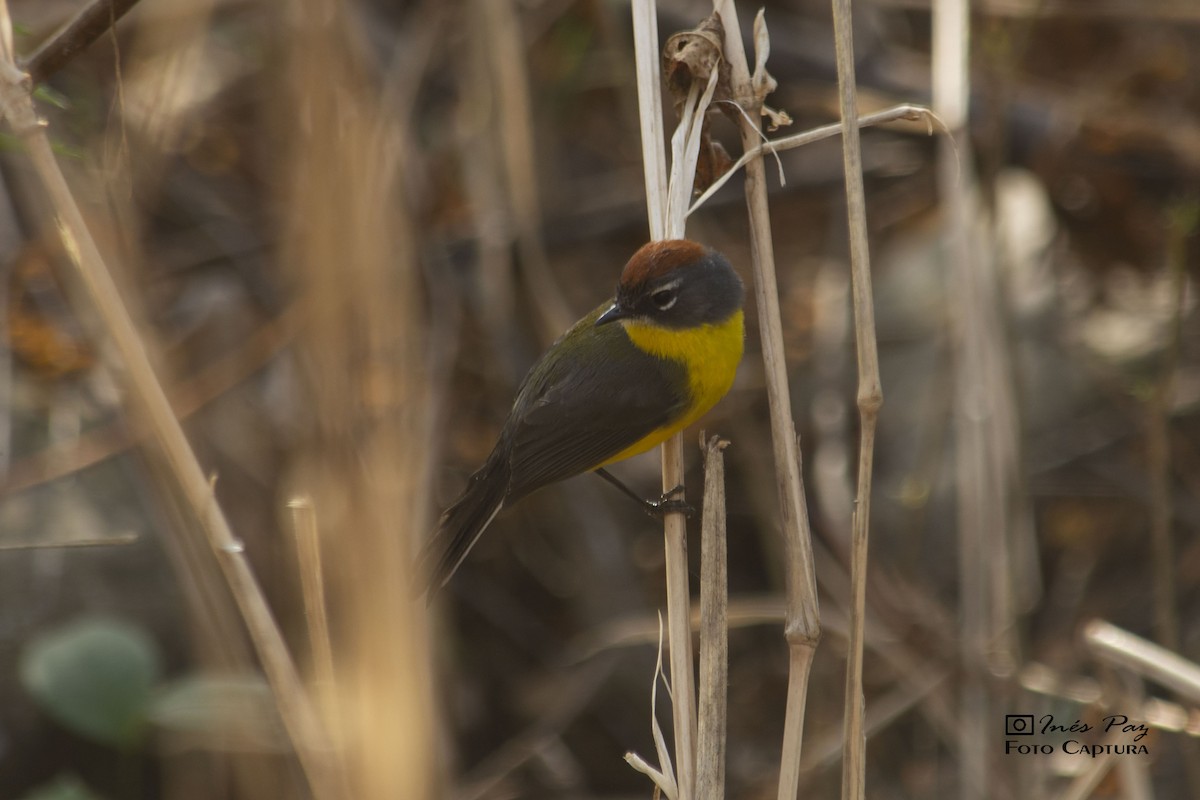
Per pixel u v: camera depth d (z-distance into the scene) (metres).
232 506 11.30
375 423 6.44
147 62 11.38
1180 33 14.48
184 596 10.09
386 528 6.11
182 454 6.33
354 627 6.00
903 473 13.38
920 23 15.73
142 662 9.32
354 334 6.49
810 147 14.88
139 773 10.98
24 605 10.98
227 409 11.69
